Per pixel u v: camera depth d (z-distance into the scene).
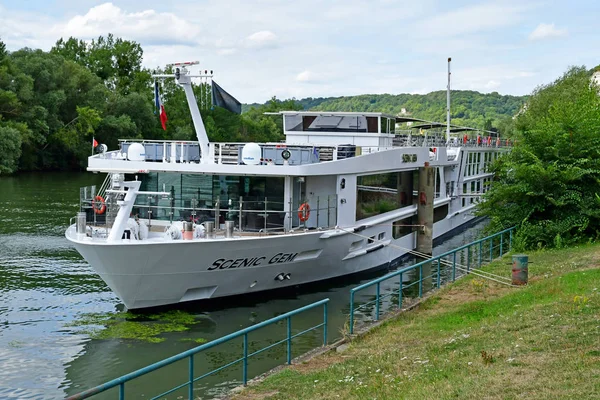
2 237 32.03
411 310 16.45
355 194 22.97
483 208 28.80
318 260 21.50
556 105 29.84
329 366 12.30
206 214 20.88
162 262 17.52
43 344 16.58
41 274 24.50
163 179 21.22
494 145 50.19
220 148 20.53
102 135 83.69
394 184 27.19
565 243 24.72
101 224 20.14
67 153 80.94
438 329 14.29
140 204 21.36
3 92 69.25
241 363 15.09
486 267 21.23
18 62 77.25
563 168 26.50
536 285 17.06
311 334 17.14
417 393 9.68
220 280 19.08
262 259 19.42
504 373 9.93
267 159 21.08
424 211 30.09
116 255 16.97
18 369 15.05
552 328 12.12
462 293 17.86
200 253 17.88
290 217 20.61
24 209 42.00
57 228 34.88
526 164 26.16
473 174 42.94
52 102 76.81
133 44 106.69
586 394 8.61
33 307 19.91
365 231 23.89
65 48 103.44
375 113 26.75
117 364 15.29
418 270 25.78
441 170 34.78
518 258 18.02
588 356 10.21
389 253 26.83
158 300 18.55
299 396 10.69
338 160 21.36
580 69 58.19
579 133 26.92
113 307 19.84
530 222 26.38
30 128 73.44
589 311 12.80
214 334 17.23
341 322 18.30
